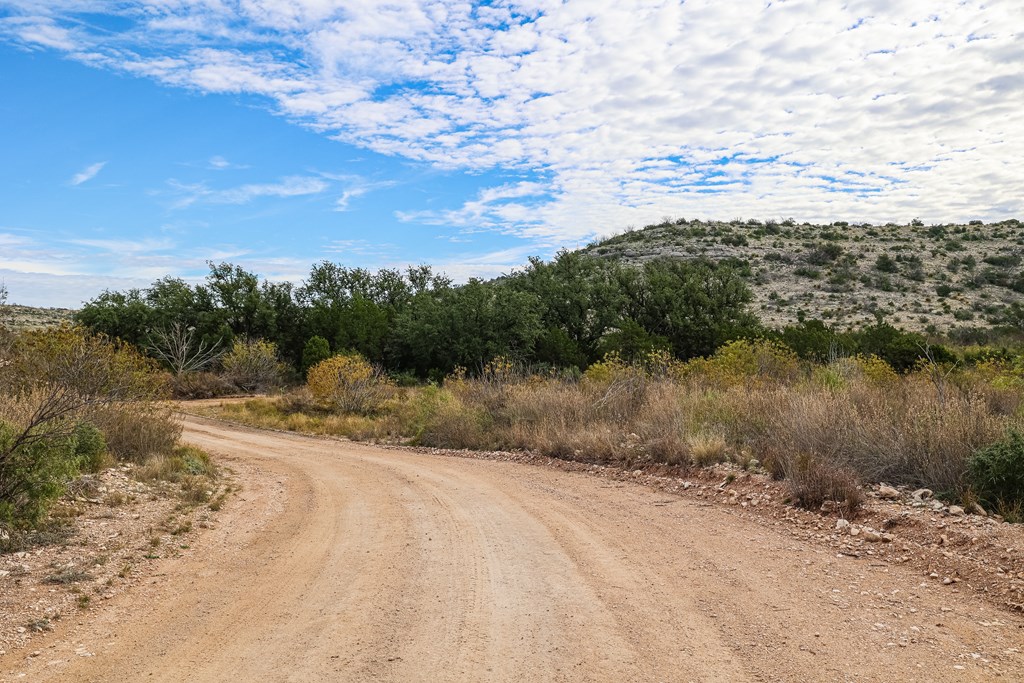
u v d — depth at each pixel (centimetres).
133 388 1524
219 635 492
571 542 735
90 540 735
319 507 966
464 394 2089
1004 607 507
